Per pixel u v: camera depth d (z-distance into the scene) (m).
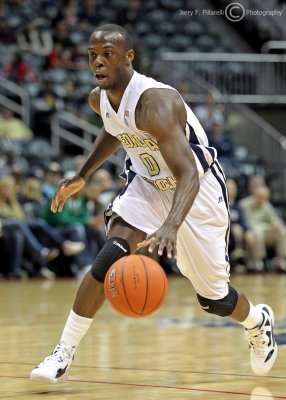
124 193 5.48
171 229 4.70
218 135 21.80
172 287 15.28
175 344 7.31
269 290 13.91
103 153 5.80
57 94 22.73
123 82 5.11
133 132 5.20
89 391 4.97
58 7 26.39
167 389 5.03
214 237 5.40
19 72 22.47
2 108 21.58
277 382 5.32
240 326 8.88
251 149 23.44
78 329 5.20
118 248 5.18
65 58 23.94
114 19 27.30
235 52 28.48
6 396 4.82
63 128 21.86
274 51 26.62
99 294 5.18
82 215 16.88
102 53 5.04
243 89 24.91
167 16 28.38
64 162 19.92
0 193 16.44
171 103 5.00
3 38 24.22
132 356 6.53
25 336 7.90
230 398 4.69
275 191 22.67
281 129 25.22
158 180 5.37
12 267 16.41
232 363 6.16
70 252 16.58
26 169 19.08
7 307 11.09
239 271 19.33
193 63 24.77
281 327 8.51
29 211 17.30
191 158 4.92
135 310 4.63
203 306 5.62
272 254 19.69
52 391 4.98
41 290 14.03
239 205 19.58
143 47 25.58
